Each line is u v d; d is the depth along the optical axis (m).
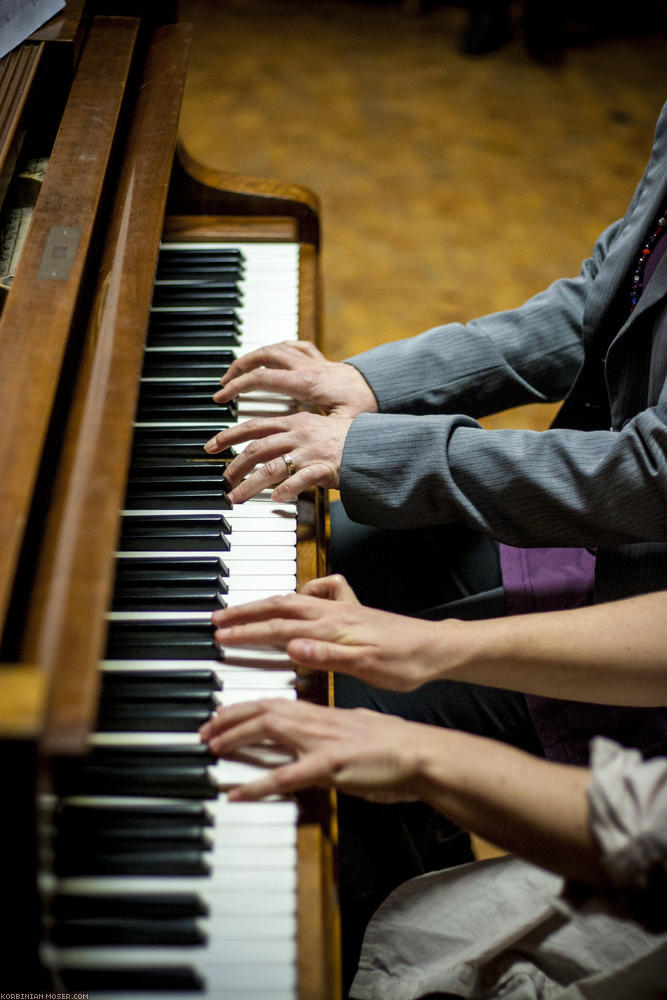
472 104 3.68
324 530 1.20
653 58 4.02
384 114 3.60
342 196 3.19
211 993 0.78
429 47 4.01
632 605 1.01
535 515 1.14
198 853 0.85
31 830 0.68
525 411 2.56
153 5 1.57
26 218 1.21
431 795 0.85
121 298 1.05
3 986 0.75
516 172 3.35
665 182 1.21
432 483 1.14
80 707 0.69
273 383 1.28
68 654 0.71
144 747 0.92
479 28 3.93
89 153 1.22
